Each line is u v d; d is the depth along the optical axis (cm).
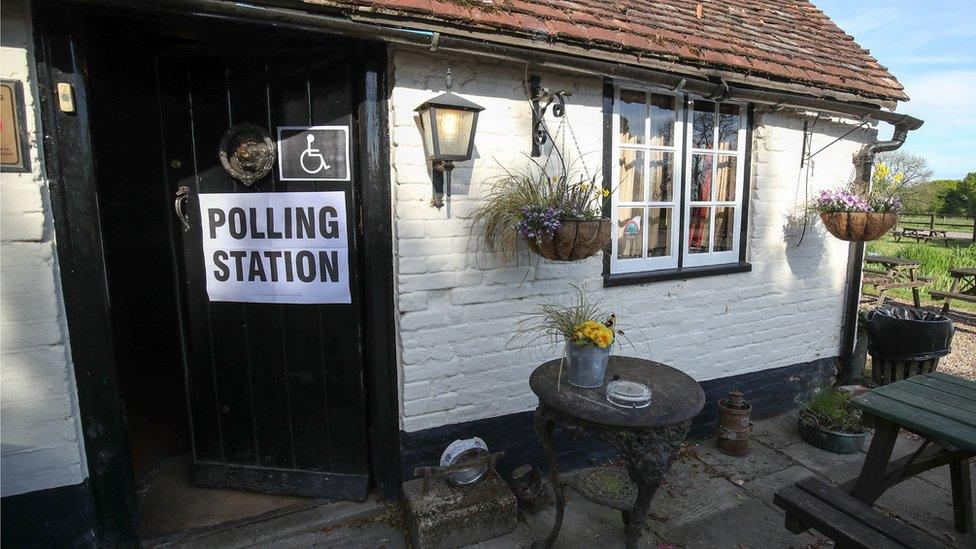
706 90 319
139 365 338
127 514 244
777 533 272
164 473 320
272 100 264
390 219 267
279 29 224
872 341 452
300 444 295
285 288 278
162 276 335
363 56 250
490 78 277
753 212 389
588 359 224
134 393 336
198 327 288
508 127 285
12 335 212
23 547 225
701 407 212
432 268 274
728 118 383
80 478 230
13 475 219
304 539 260
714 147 378
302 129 262
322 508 282
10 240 207
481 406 300
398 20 232
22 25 199
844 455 354
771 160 387
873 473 248
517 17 266
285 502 289
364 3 225
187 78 265
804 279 421
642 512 211
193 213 276
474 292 287
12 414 215
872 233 366
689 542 265
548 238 248
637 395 210
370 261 267
